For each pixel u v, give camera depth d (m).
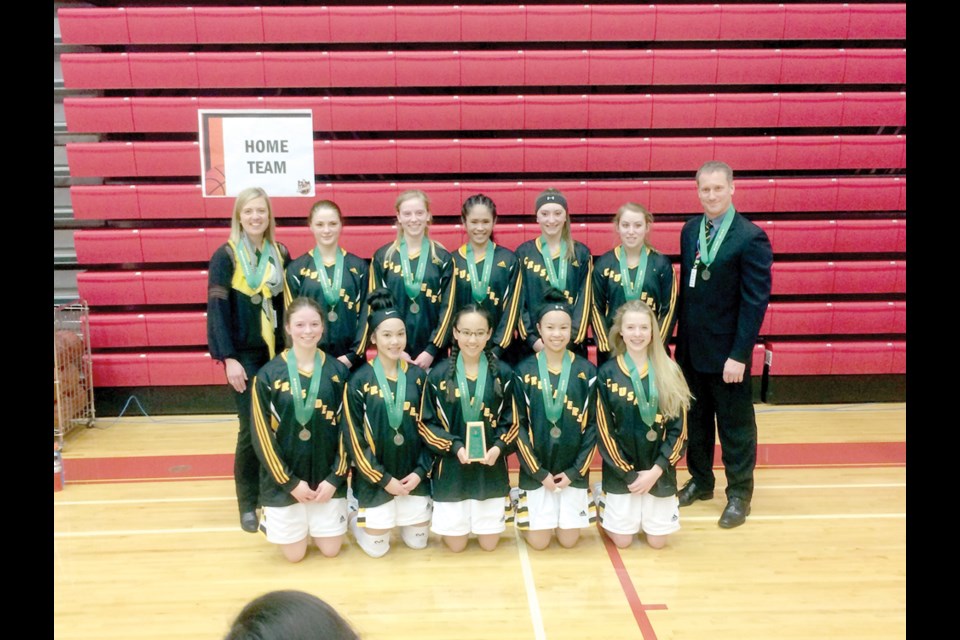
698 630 2.66
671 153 5.39
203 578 3.09
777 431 4.93
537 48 5.53
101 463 4.45
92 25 5.16
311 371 3.14
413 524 3.32
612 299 3.74
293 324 3.06
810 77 5.34
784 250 5.43
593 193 5.37
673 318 3.75
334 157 5.33
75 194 5.25
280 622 0.85
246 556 3.29
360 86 5.32
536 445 3.26
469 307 3.17
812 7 5.30
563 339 3.18
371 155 5.33
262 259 3.41
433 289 3.72
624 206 3.67
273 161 4.86
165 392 5.38
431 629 2.68
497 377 3.23
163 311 5.48
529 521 3.29
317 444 3.15
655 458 3.27
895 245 5.38
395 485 3.19
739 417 3.54
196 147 5.25
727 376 3.42
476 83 5.32
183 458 4.53
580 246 3.91
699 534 3.48
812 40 5.49
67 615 2.81
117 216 5.31
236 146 4.81
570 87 5.56
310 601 0.90
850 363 5.44
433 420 3.26
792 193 5.38
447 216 5.48
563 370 3.27
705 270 3.47
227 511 3.79
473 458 3.18
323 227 3.55
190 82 5.28
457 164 5.38
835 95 5.34
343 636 0.88
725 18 5.30
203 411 5.42
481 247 3.80
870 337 5.67
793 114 5.38
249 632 0.85
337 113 5.30
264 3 5.52
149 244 5.30
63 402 4.91
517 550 3.34
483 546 3.34
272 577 3.10
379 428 3.18
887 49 5.30
